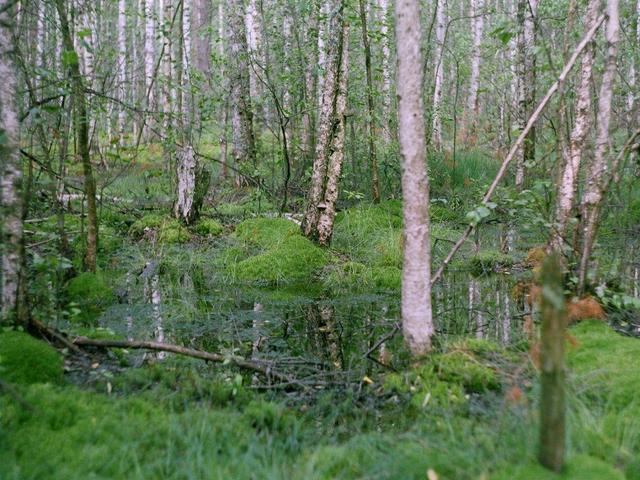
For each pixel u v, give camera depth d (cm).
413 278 415
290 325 605
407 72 388
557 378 247
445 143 1769
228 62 1193
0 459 270
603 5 705
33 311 493
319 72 861
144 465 280
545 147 975
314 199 848
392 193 1173
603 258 660
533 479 247
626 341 443
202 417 334
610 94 491
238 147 1238
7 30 386
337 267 789
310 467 282
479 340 446
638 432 306
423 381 396
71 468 270
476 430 312
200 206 974
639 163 523
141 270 788
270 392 406
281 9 1435
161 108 1355
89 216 679
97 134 1140
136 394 376
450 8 1816
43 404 320
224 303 677
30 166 568
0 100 387
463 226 1045
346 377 437
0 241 413
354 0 988
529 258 824
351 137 1172
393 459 285
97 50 908
